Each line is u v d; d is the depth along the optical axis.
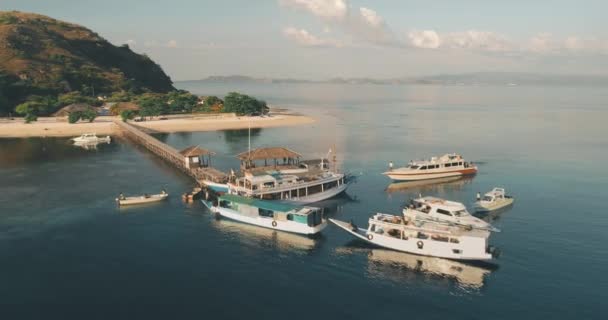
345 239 58.72
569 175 95.25
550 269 48.91
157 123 193.38
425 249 52.62
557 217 66.38
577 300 42.34
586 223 63.53
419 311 40.75
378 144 141.38
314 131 174.75
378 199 78.81
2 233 59.41
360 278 47.34
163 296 43.28
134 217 67.00
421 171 92.94
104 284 45.50
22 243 56.03
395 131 173.75
